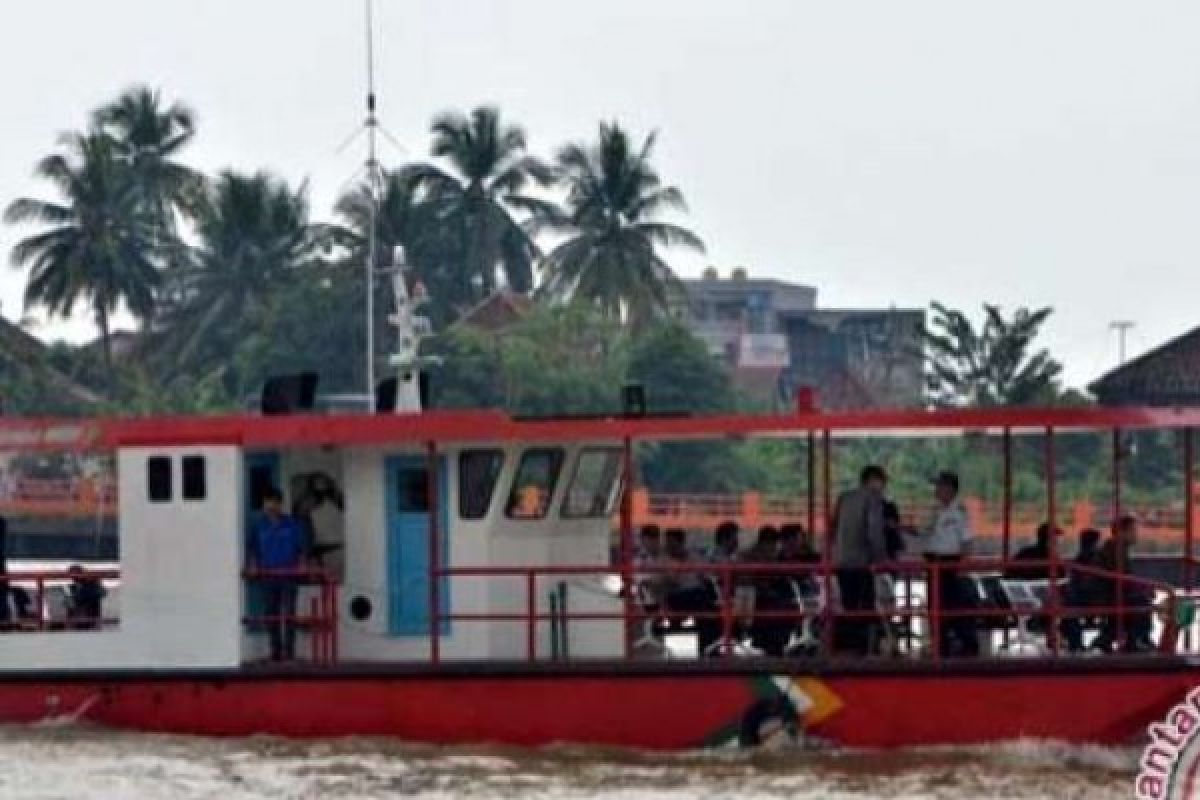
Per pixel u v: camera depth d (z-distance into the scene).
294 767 82.88
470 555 88.12
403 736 85.56
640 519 178.50
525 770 82.75
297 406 91.38
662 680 84.69
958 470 191.00
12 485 193.88
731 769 83.06
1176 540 167.12
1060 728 83.81
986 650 87.56
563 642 87.88
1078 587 87.62
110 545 190.62
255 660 87.56
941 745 84.00
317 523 89.56
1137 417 83.81
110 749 84.94
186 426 87.06
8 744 85.56
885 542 85.50
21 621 89.00
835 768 83.19
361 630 88.69
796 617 85.44
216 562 86.69
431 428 87.06
